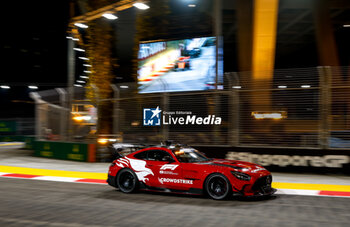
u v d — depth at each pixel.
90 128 16.89
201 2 19.78
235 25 29.11
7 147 27.09
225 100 13.09
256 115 12.55
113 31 19.08
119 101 15.67
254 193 7.08
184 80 21.48
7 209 6.43
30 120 36.44
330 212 6.18
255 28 18.75
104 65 17.84
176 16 21.03
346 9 24.77
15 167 14.05
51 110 18.05
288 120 12.09
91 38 17.94
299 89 11.91
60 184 9.69
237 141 12.76
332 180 10.37
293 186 9.31
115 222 5.49
